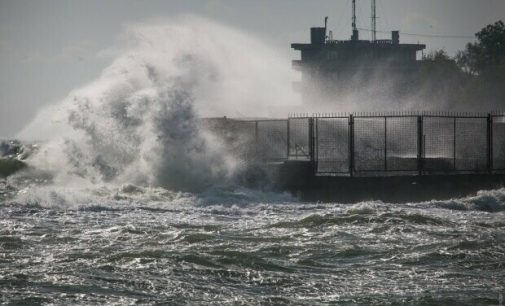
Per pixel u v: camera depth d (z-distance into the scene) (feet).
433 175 465.47
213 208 400.67
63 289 240.94
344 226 341.00
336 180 458.09
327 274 263.70
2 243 298.56
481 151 575.38
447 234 327.26
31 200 401.29
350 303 233.55
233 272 263.29
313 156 472.85
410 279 258.57
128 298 234.38
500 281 257.34
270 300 235.61
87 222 349.82
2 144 588.50
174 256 278.05
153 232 325.83
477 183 473.67
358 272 266.77
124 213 378.73
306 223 346.54
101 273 258.57
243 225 346.95
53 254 282.15
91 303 229.25
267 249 295.28
